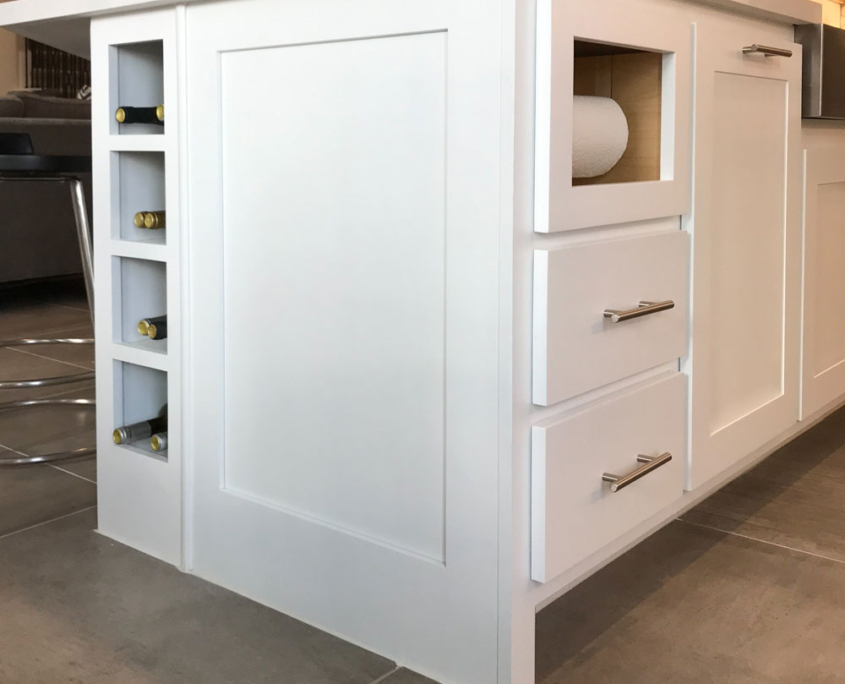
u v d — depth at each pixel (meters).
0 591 1.45
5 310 3.92
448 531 1.18
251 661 1.26
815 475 2.01
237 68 1.34
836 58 1.72
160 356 1.51
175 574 1.51
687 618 1.39
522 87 1.06
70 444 2.18
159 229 1.66
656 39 1.25
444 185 1.14
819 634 1.34
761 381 1.67
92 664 1.24
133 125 1.58
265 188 1.33
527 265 1.09
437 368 1.18
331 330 1.29
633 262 1.23
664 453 1.33
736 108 1.49
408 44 1.15
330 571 1.33
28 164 1.78
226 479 1.46
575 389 1.14
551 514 1.12
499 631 1.14
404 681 1.21
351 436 1.29
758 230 1.60
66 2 1.53
